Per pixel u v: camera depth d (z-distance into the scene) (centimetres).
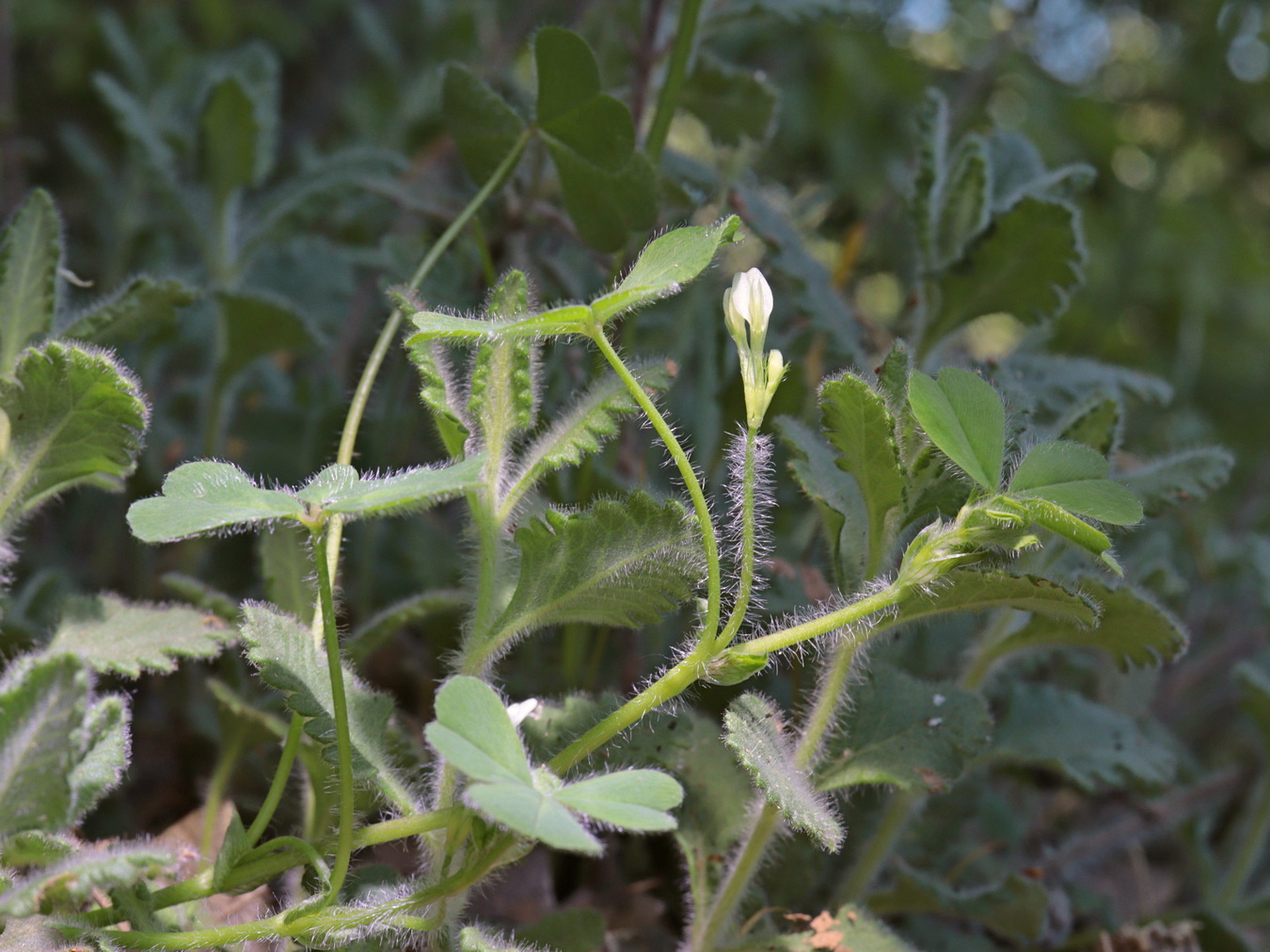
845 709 23
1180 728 39
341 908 21
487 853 21
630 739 22
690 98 30
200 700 28
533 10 47
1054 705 27
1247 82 67
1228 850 32
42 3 61
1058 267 26
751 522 21
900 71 65
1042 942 27
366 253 38
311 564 25
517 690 27
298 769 25
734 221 20
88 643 23
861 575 23
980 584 21
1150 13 65
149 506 20
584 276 32
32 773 19
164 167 33
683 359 30
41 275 23
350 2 62
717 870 24
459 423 22
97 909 21
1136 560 32
